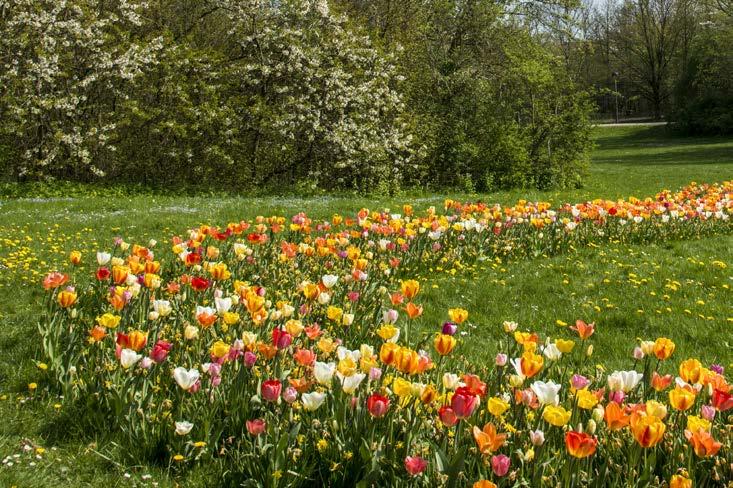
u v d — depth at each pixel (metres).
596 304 8.71
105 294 6.52
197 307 5.13
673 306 8.55
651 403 3.45
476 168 29.34
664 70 85.94
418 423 3.84
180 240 7.97
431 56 30.77
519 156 28.91
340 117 27.12
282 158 27.58
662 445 3.80
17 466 4.10
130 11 26.06
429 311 8.27
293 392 3.79
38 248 11.24
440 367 4.85
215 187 26.08
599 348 7.07
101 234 13.08
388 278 9.06
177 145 26.98
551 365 4.37
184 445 4.25
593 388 4.67
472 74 30.38
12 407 4.99
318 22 27.50
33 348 6.12
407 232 9.68
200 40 29.33
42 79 24.08
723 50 63.69
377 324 6.27
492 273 10.25
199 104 26.88
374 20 31.20
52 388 5.28
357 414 3.84
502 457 3.06
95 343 5.24
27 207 17.16
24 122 23.28
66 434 4.62
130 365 4.29
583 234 12.74
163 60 26.41
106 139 24.55
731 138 61.00
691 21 79.25
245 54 27.72
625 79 92.88
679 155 49.50
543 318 8.19
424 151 28.66
